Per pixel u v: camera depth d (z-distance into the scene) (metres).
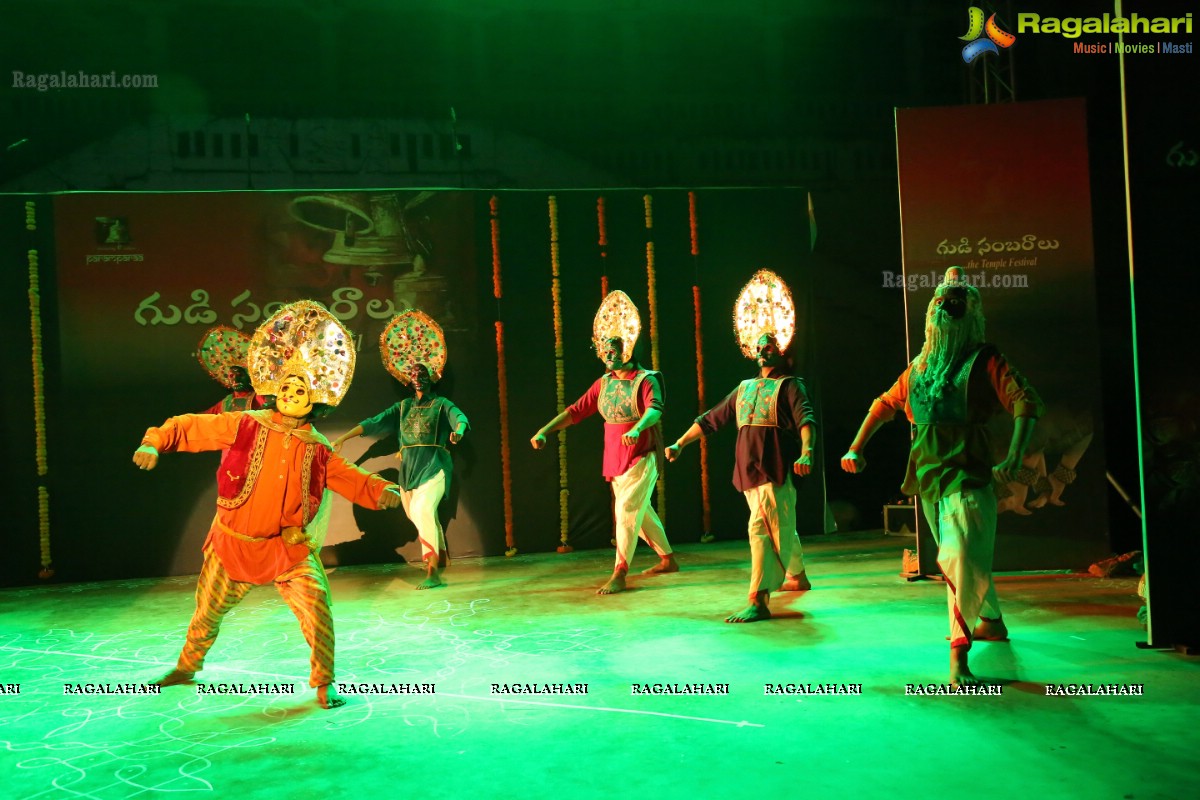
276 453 3.68
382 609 5.58
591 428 7.86
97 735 3.28
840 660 3.99
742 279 8.11
